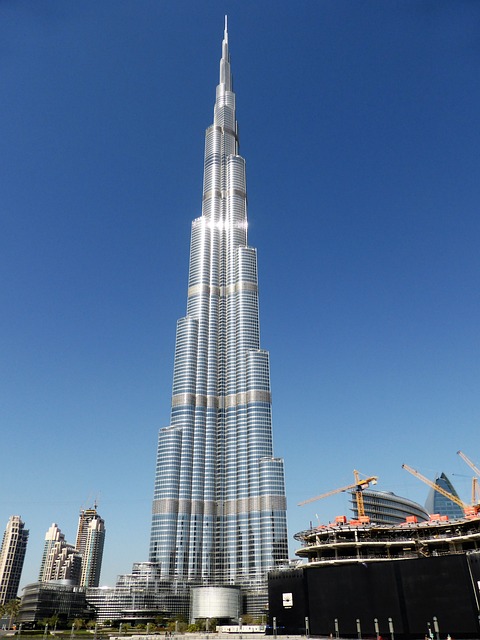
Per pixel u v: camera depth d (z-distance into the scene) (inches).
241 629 6894.7
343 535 6318.9
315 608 5605.3
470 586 4820.4
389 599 5152.6
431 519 6550.2
